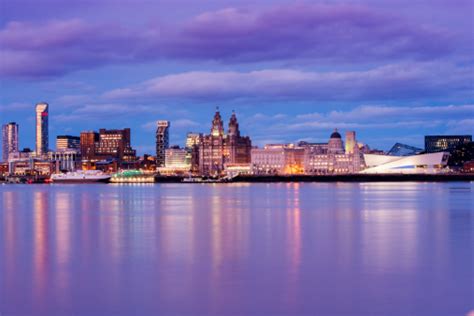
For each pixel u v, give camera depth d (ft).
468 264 148.77
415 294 117.50
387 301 112.47
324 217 297.53
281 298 115.03
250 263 151.43
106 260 157.17
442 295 116.57
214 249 176.35
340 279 131.13
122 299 115.14
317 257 160.66
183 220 282.36
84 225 258.16
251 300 113.60
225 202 462.60
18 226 254.88
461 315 103.71
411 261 153.48
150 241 196.85
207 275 136.26
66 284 127.95
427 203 424.46
